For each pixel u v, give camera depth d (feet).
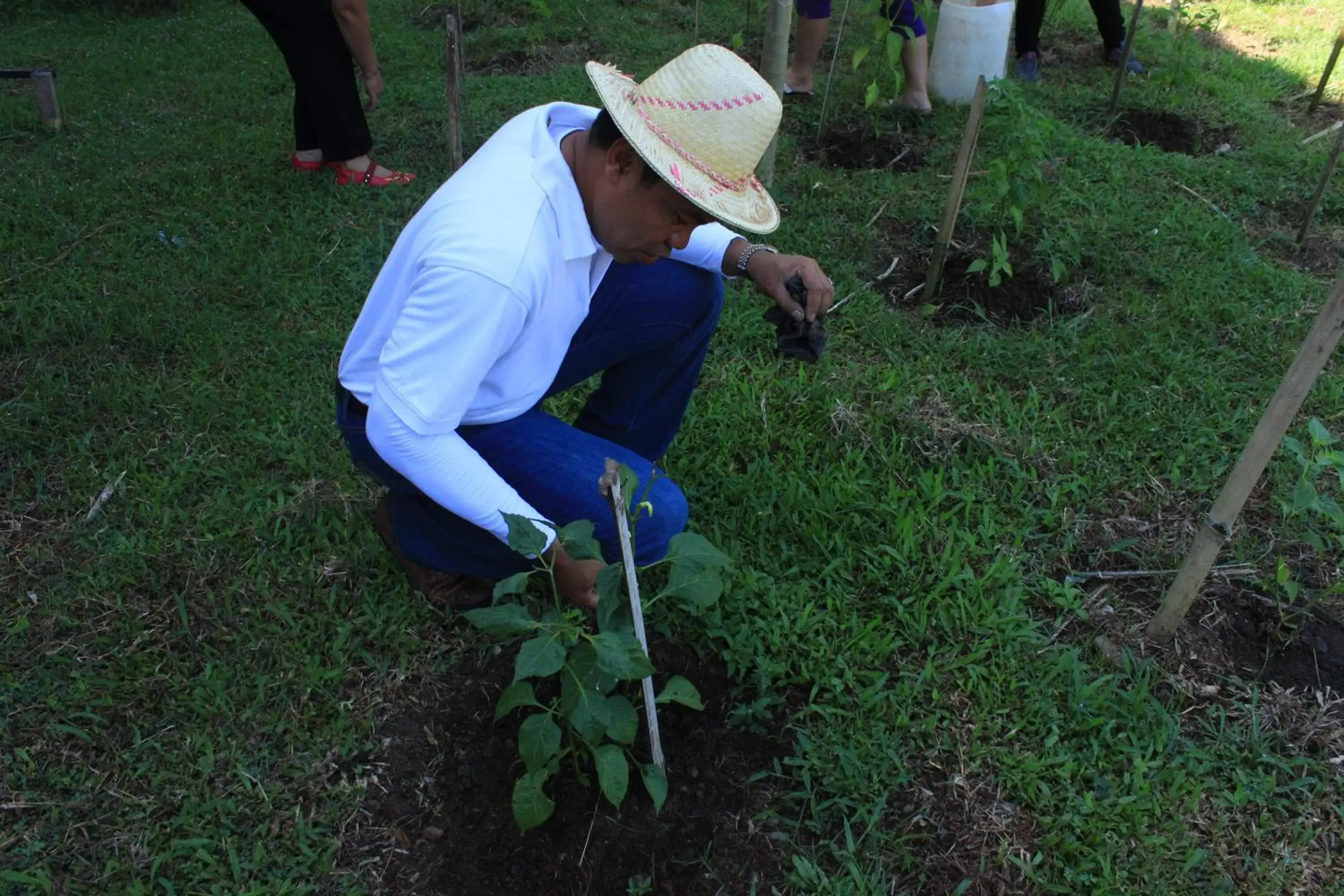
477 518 6.00
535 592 8.11
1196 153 16.69
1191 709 7.59
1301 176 15.53
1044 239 13.09
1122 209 14.08
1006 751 7.19
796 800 6.92
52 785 6.77
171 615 7.98
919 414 10.29
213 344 11.02
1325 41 21.88
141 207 13.60
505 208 5.62
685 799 6.89
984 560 8.80
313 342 11.11
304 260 12.53
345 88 13.71
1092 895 6.33
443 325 5.50
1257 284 12.62
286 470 9.43
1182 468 9.82
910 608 8.26
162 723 7.17
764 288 7.63
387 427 5.69
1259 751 7.25
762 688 7.43
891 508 9.00
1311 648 8.14
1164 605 7.98
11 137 15.80
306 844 6.50
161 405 10.05
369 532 8.67
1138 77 19.42
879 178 15.05
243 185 14.30
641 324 7.50
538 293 5.72
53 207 13.53
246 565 8.38
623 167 5.59
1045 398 10.76
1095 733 7.35
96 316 11.33
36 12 22.15
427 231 5.78
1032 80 19.12
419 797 6.88
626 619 6.05
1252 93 18.92
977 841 6.71
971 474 9.56
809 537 8.77
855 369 11.01
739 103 5.47
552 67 19.04
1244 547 8.98
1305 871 6.57
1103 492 9.55
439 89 17.54
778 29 12.51
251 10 13.12
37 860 6.35
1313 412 10.64
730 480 9.29
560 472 6.79
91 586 8.16
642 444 8.50
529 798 5.99
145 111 16.93
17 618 7.89
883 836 6.65
